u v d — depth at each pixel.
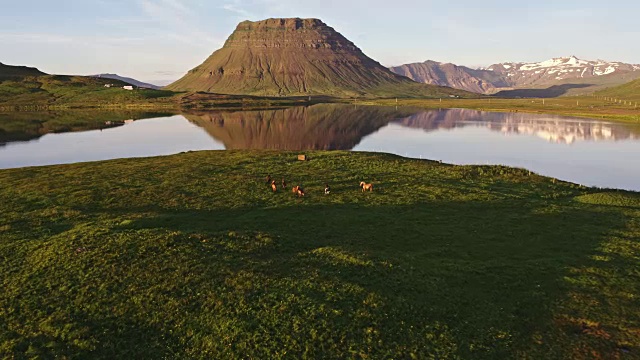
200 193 47.53
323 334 20.58
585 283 26.36
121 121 169.75
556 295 24.91
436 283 25.69
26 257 28.17
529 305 23.80
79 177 56.31
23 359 18.81
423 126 152.12
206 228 34.69
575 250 31.78
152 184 51.72
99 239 30.05
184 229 33.91
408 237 34.22
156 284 24.30
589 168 74.38
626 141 107.62
